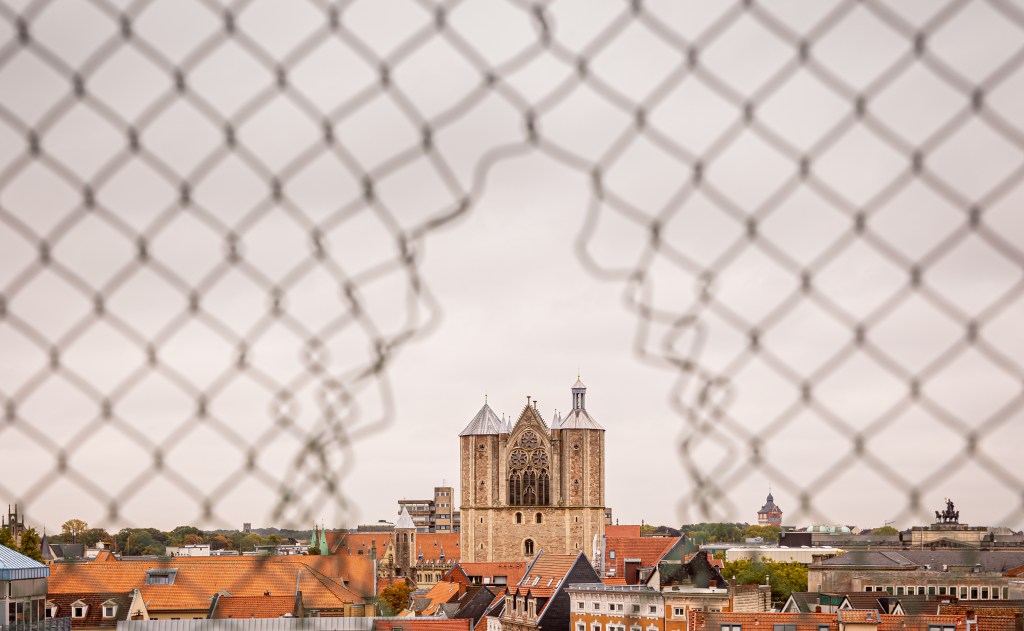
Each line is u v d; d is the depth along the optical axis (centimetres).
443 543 17525
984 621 2939
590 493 13950
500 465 14050
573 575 6250
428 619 4578
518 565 13050
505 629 6888
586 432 14038
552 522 13925
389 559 12638
